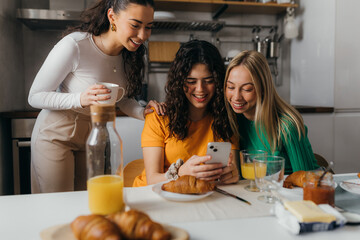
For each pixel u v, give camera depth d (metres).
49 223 0.75
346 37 2.76
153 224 0.59
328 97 2.85
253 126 1.33
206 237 0.67
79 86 1.49
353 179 1.07
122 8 1.30
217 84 1.26
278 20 3.36
